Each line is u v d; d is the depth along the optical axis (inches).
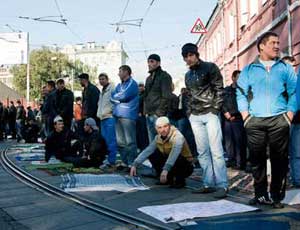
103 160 400.5
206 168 270.2
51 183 311.0
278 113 221.6
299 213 215.5
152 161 313.1
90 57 3686.0
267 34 225.8
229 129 383.2
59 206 245.0
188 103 278.2
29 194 278.1
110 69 3661.4
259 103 223.6
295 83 221.9
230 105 368.8
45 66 2463.1
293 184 290.4
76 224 209.8
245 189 278.4
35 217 223.5
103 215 223.6
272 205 227.9
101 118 398.9
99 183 305.1
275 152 225.1
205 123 267.7
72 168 382.0
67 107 470.3
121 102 364.8
